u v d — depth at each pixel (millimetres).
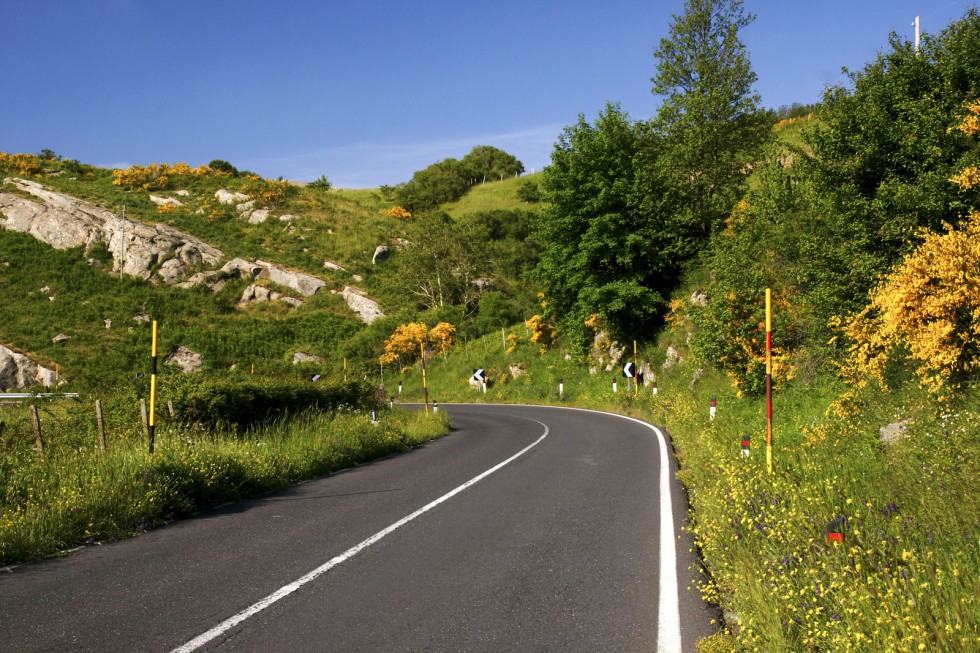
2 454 9078
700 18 30109
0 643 3857
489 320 50219
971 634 2969
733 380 17188
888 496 5688
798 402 13445
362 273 63438
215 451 10164
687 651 3762
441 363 46531
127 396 13188
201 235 66375
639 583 5066
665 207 31375
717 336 16969
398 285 58688
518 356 41125
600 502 8469
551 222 34062
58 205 62344
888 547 4324
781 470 7844
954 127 11797
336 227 74125
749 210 18359
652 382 28812
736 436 11734
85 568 5570
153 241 59344
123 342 45844
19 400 24266
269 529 7113
